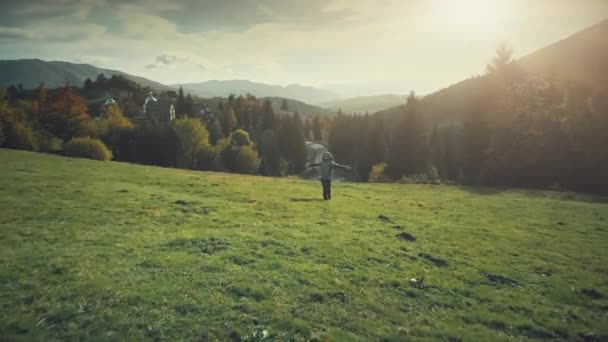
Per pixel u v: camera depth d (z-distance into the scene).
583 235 19.36
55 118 88.94
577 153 44.97
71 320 6.85
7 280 8.30
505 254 14.87
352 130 139.00
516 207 27.61
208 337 6.73
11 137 59.75
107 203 17.31
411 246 14.62
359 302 8.95
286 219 17.30
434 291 10.27
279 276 9.91
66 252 10.37
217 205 19.19
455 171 71.44
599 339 8.49
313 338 7.04
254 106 199.00
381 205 24.27
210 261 10.45
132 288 8.30
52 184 21.12
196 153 96.31
